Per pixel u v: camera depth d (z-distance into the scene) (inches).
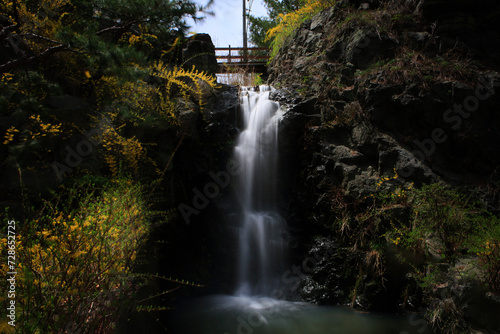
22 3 125.6
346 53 237.3
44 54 111.7
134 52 134.1
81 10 156.4
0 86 118.1
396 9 236.5
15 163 113.0
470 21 218.4
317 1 305.4
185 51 263.3
